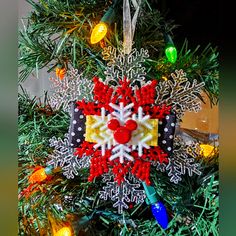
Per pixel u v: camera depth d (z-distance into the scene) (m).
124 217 0.26
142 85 0.23
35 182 0.25
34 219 0.26
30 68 0.27
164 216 0.24
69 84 0.23
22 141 0.26
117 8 0.25
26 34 0.26
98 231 0.27
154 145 0.23
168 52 0.25
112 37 0.25
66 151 0.23
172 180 0.24
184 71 0.26
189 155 0.25
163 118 0.23
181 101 0.24
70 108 0.23
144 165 0.23
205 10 0.28
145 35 0.26
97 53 0.26
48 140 0.26
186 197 0.26
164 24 0.27
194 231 0.26
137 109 0.23
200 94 0.25
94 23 0.26
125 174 0.23
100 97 0.23
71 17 0.26
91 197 0.26
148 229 0.27
